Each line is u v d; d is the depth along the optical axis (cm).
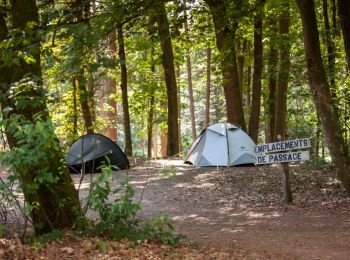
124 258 567
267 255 654
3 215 835
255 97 2047
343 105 1384
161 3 1070
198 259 599
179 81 3111
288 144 1077
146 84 2630
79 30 659
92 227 688
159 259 581
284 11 1777
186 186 1316
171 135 2114
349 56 1084
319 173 1396
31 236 672
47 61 746
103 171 607
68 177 706
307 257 645
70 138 730
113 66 660
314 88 1055
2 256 534
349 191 1038
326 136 1052
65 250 578
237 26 1395
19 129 543
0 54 653
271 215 991
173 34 1169
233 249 695
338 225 872
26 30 648
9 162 541
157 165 1714
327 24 1459
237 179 1367
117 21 982
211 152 1622
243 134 1645
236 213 1024
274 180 1326
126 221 675
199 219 973
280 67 1748
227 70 1806
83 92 709
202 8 1254
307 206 1049
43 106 708
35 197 675
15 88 619
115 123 2841
